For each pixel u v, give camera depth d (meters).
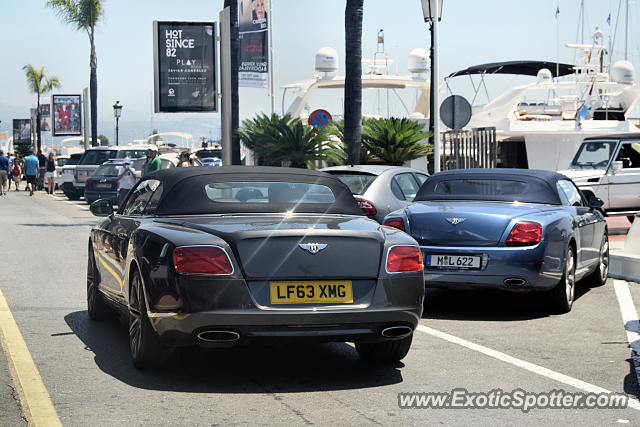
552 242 8.27
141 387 5.43
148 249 5.66
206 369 5.96
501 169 9.59
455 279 8.27
